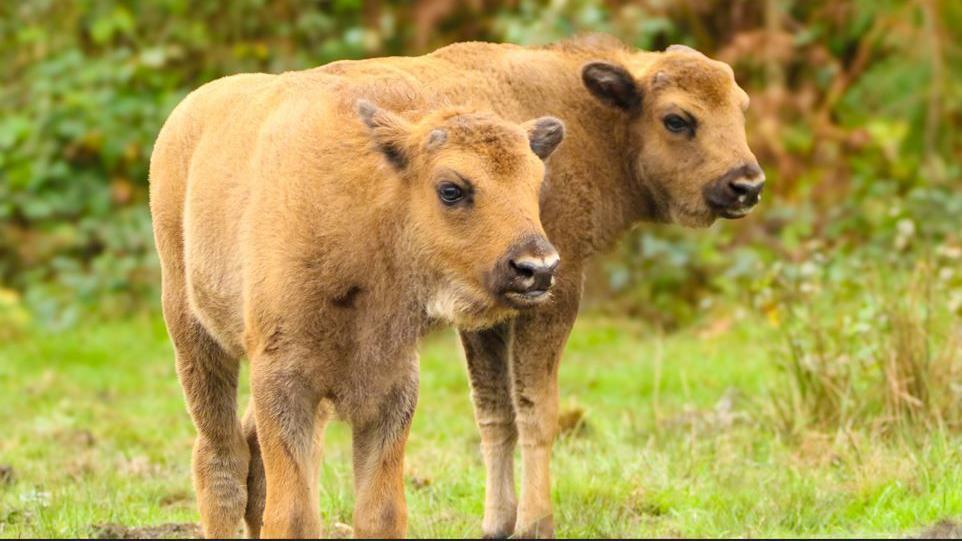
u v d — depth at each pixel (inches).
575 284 711.1
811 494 698.2
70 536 650.8
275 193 574.2
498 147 559.5
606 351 1152.2
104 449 888.9
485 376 710.5
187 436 924.0
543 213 701.3
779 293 967.0
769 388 885.8
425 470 807.7
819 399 840.3
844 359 841.5
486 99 705.6
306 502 565.0
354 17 1418.6
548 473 702.5
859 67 1392.7
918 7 1390.3
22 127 1334.9
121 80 1339.8
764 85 1408.7
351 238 566.3
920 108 1379.2
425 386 1045.8
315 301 564.1
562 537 682.2
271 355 566.3
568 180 710.5
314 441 630.5
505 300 553.6
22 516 704.4
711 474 754.2
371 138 566.9
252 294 568.1
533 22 1322.6
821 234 1261.1
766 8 1392.7
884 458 732.7
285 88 615.5
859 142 1370.6
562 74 727.7
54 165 1338.6
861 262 1122.0
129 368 1144.2
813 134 1368.1
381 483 577.6
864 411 824.3
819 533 647.1
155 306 1294.3
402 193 569.0
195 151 634.8
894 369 811.4
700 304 1227.2
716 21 1427.2
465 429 918.4
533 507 695.1
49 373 1114.1
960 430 787.4
